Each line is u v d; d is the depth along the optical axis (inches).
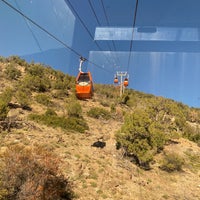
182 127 2089.1
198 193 986.1
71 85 2605.8
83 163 883.4
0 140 840.9
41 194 508.7
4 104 1064.2
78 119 1498.5
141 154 1098.7
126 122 1196.5
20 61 2807.6
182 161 1236.5
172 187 993.5
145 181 949.2
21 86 1948.8
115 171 925.2
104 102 2447.1
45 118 1306.6
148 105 1977.1
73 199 648.4
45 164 575.5
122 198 744.3
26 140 896.3
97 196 707.4
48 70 2883.9
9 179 487.2
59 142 1016.9
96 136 1316.4
